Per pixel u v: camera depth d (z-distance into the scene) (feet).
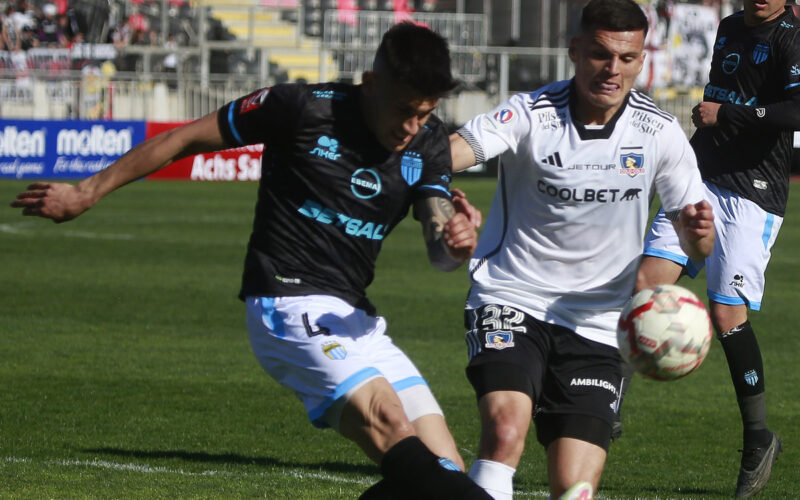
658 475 65.46
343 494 57.52
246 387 86.53
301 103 43.16
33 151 272.72
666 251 64.28
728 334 65.51
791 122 63.41
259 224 45.09
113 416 76.33
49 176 274.36
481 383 46.16
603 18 45.21
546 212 48.06
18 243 176.14
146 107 302.04
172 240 182.29
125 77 302.86
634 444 72.79
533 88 337.72
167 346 101.96
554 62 340.18
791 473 67.31
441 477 40.14
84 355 96.99
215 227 200.54
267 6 352.49
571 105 47.62
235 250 171.42
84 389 84.38
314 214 43.88
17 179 272.51
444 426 45.03
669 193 48.60
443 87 40.16
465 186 291.17
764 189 66.59
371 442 41.86
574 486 41.78
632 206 47.75
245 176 306.76
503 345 47.16
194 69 341.00
